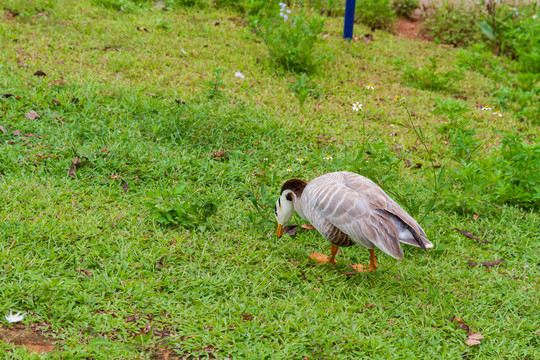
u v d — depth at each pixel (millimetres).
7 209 4668
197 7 11406
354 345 3727
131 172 5570
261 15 10938
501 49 11352
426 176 6230
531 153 5914
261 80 8141
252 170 5980
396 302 4246
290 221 5258
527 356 3824
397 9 12891
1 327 3525
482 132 7531
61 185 5180
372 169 5730
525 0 12938
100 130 6117
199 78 7879
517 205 5801
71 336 3518
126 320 3727
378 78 9109
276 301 4129
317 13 11984
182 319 3793
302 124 6988
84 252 4309
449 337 3949
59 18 9500
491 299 4348
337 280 4480
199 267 4352
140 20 10180
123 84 7254
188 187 5441
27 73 7113
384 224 4031
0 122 5883
